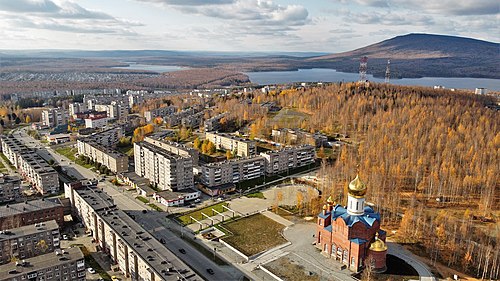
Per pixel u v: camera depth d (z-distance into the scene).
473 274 141.12
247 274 145.50
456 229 161.38
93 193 188.50
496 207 190.25
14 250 145.50
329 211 161.38
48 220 178.38
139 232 149.75
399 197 197.75
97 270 148.12
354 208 150.50
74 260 130.38
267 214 196.25
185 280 120.44
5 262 144.50
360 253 144.62
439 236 156.12
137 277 137.88
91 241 170.25
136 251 135.75
